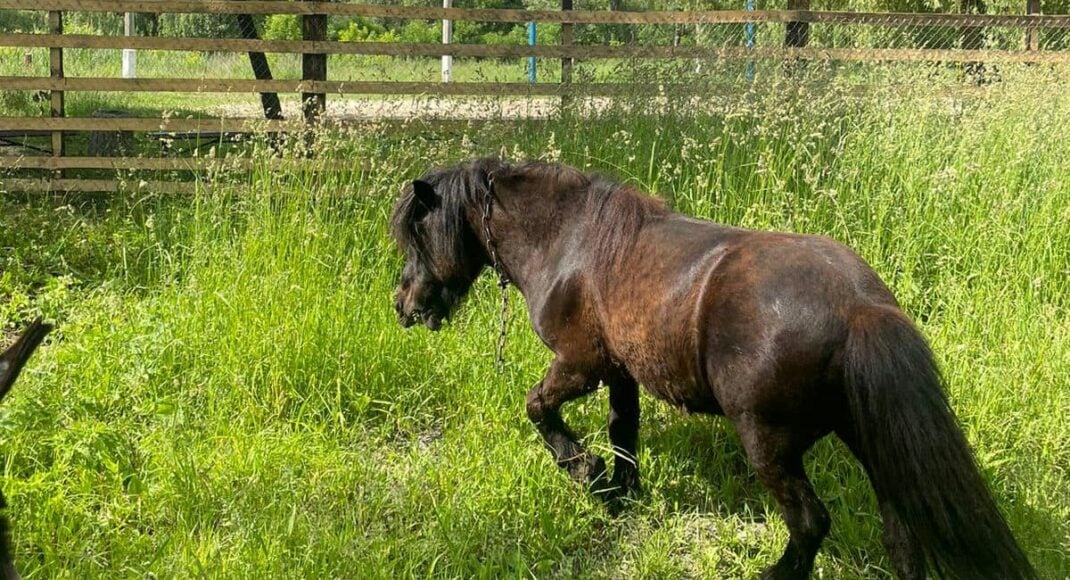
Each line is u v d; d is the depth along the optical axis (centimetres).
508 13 883
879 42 962
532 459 490
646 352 407
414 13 865
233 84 850
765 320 359
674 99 784
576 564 445
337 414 537
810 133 702
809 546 381
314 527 432
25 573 402
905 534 357
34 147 973
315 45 856
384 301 613
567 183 454
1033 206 699
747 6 1271
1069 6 1165
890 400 336
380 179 685
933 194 686
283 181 778
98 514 445
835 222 664
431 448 517
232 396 544
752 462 378
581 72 867
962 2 1191
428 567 427
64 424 502
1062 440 505
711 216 662
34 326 260
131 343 556
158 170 841
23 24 1850
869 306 351
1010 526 436
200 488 459
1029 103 760
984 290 620
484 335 588
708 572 430
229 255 638
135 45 844
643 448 508
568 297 444
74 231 768
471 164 485
